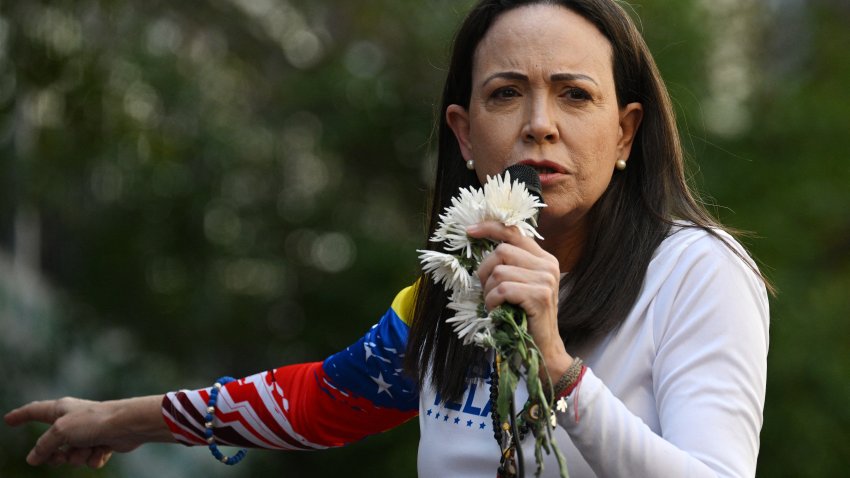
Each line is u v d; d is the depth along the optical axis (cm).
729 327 358
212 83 1586
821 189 1462
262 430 464
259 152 1628
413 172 1634
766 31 1677
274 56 1656
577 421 327
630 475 325
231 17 1562
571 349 379
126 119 1183
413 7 1592
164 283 1642
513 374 319
